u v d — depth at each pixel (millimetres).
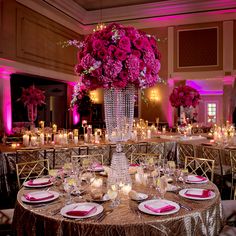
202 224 2102
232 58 11367
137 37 2492
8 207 4551
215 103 18406
